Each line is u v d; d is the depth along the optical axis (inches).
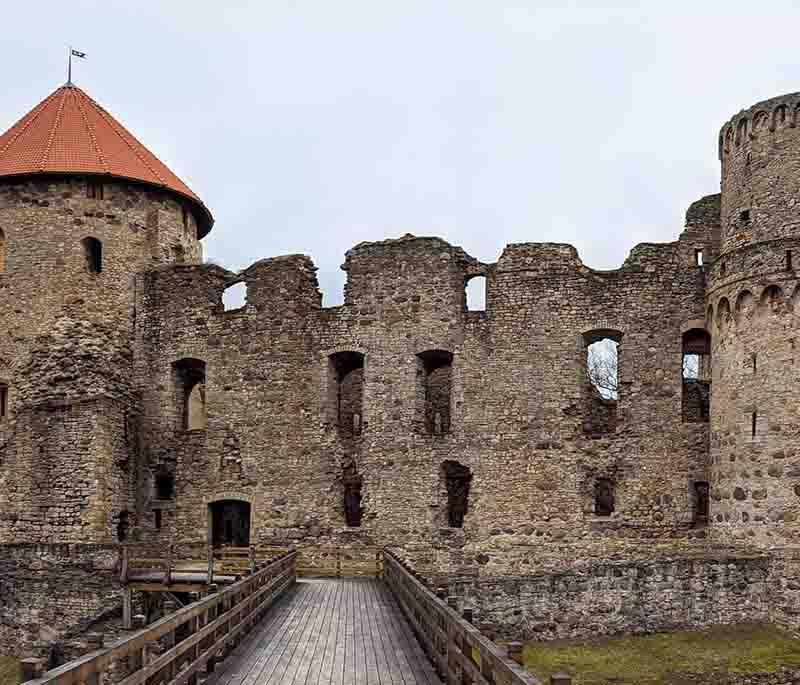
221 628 555.8
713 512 978.7
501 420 1098.1
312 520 1139.3
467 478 1162.0
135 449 1213.1
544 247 1119.6
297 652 574.9
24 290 1194.0
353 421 1298.0
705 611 881.5
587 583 869.8
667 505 1051.9
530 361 1101.1
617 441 1072.8
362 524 1123.3
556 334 1101.7
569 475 1074.7
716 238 1087.6
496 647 338.3
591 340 1140.5
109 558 1024.9
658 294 1085.1
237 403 1189.1
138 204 1248.2
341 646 595.2
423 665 534.0
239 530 1270.9
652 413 1069.1
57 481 1131.9
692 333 1091.9
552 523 1069.1
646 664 775.7
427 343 1132.5
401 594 751.7
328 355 1166.3
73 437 1136.8
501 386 1104.2
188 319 1222.9
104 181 1226.0
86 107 1322.6
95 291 1203.9
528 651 816.9
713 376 1000.2
